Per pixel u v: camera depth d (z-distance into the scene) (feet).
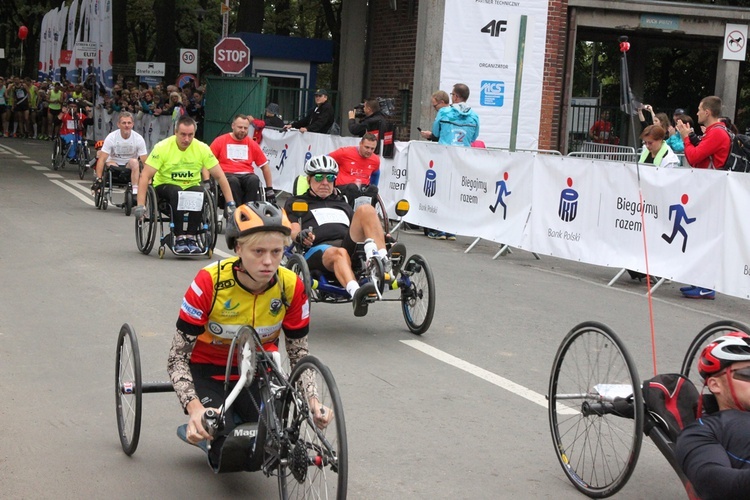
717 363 12.21
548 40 58.13
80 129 63.31
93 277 30.01
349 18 69.41
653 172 31.65
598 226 33.94
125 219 44.47
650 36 71.51
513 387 20.25
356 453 15.90
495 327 25.93
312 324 25.68
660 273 31.50
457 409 18.57
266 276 12.77
